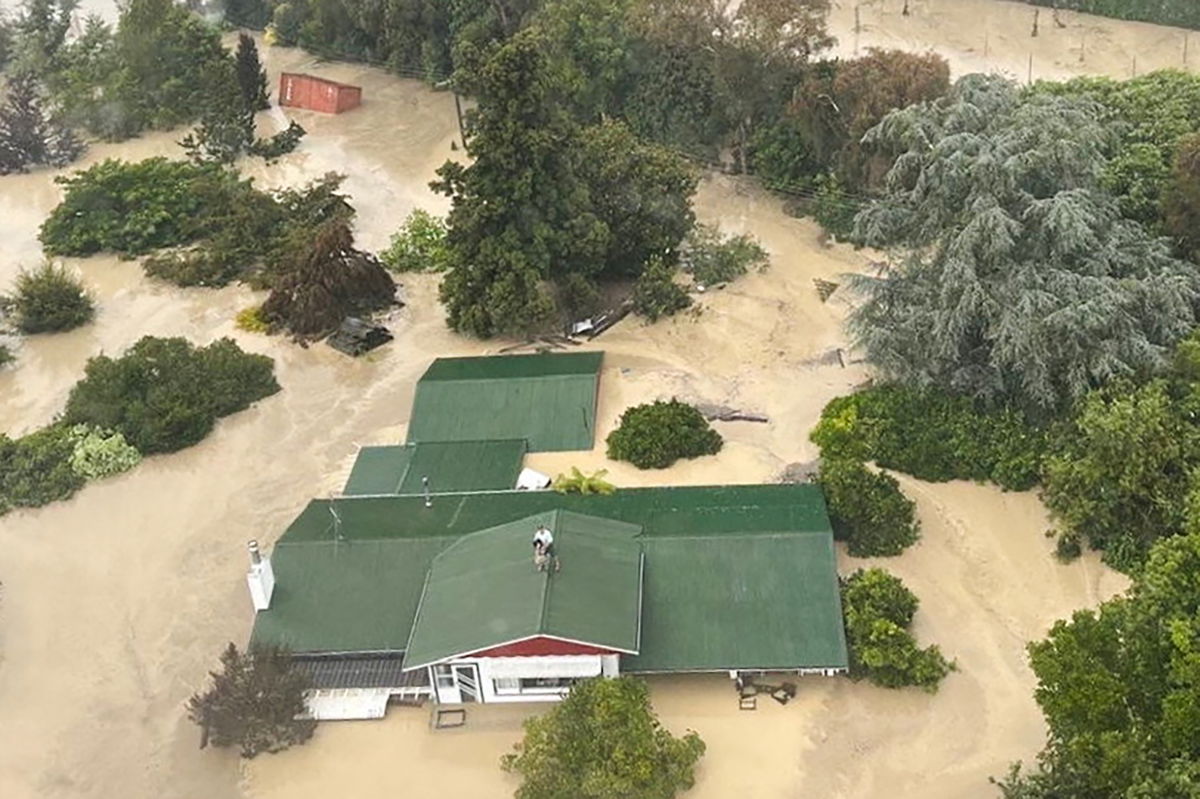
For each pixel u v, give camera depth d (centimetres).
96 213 6644
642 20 6588
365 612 3631
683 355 5109
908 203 4447
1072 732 2662
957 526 4000
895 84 5644
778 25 6025
